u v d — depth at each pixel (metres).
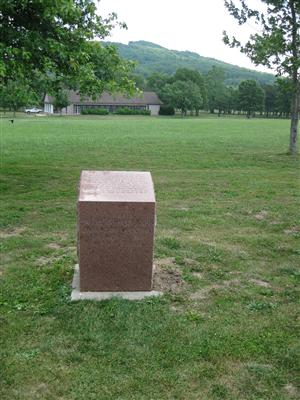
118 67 12.89
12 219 9.55
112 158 19.53
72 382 4.27
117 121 62.78
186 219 9.77
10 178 14.25
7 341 4.90
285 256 7.70
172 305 5.78
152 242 5.90
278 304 5.88
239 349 4.80
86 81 12.08
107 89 12.88
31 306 5.66
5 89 11.37
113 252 5.88
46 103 101.81
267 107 121.56
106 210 5.75
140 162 18.47
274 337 5.05
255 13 19.59
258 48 19.41
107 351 4.75
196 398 4.10
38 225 9.20
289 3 18.64
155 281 6.39
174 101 110.69
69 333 5.08
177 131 40.19
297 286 6.47
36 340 4.94
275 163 18.55
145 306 5.66
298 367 4.53
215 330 5.16
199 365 4.54
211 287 6.36
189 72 124.00
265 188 13.42
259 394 4.16
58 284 6.29
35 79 12.16
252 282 6.58
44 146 24.41
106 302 5.74
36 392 4.14
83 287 5.96
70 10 10.66
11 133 35.09
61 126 46.44
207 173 15.99
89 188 5.94
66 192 12.34
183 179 14.75
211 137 33.03
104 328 5.18
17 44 10.86
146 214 5.80
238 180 14.66
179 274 6.69
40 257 7.42
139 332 5.09
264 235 8.80
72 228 9.03
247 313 5.61
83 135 33.22
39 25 11.30
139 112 103.31
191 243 8.14
